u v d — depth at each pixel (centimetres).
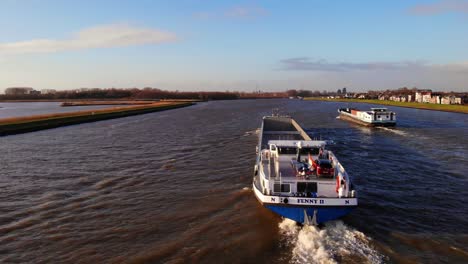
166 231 1522
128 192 2112
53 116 7519
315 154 1944
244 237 1443
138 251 1341
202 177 2442
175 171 2638
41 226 1599
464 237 1453
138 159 3111
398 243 1394
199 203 1881
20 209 1827
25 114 10719
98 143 4122
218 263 1238
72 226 1595
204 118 7931
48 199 1991
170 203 1892
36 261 1280
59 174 2575
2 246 1402
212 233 1490
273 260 1254
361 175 2491
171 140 4309
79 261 1274
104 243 1417
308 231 1485
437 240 1424
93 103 18050
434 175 2489
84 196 2042
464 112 8738
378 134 4859
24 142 4278
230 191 2088
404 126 5838
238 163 2884
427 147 3691
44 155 3350
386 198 1969
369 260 1249
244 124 6331
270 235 1458
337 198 1465
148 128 5819
